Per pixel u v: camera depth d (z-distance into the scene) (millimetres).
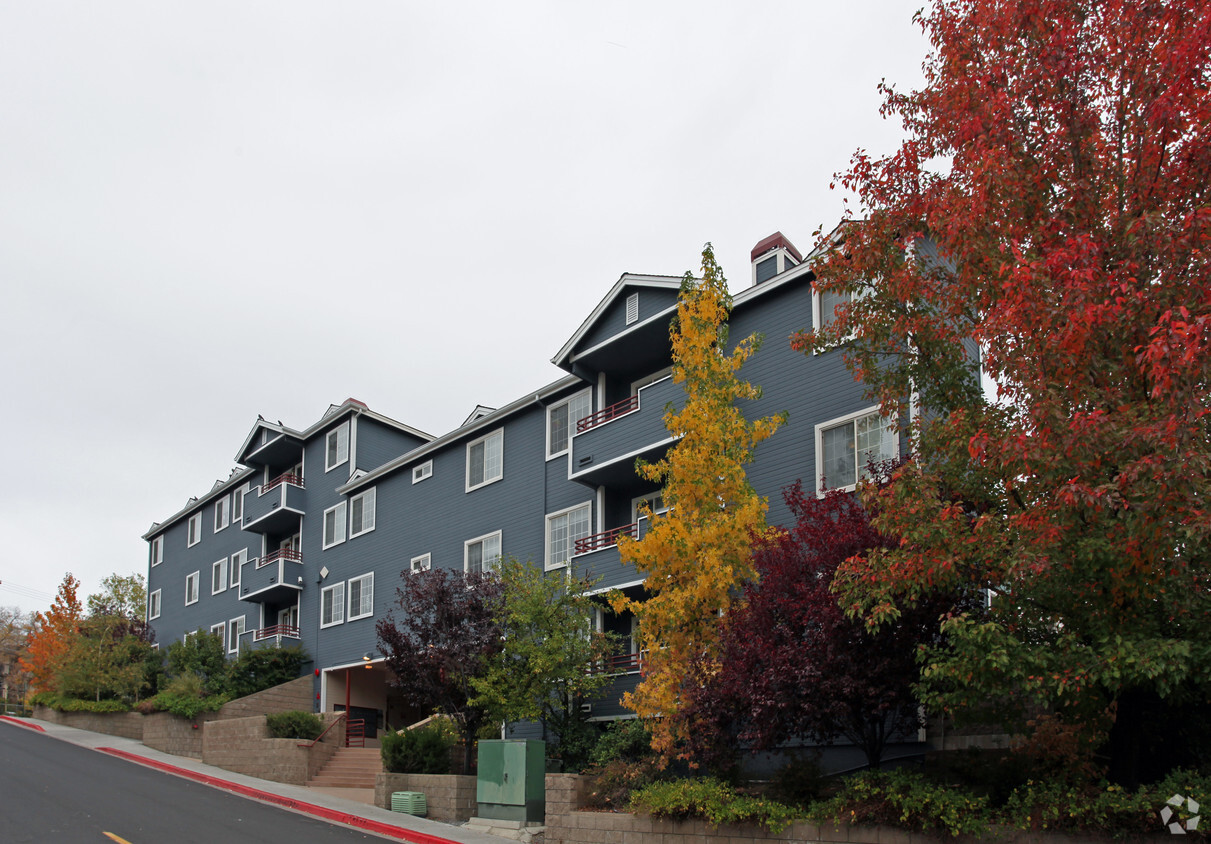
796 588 13445
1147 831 10164
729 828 13945
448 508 29953
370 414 36062
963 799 11758
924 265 12773
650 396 22406
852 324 13336
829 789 14008
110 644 39781
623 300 24016
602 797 16578
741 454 17531
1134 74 10766
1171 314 9484
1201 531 8906
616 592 18109
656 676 16500
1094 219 10859
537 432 27219
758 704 13062
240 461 42031
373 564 32969
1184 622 10148
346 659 33000
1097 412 9422
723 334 18500
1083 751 12289
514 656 20891
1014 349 10492
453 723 22750
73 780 22109
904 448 17969
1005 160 11156
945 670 10875
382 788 20438
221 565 44406
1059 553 10148
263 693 32375
